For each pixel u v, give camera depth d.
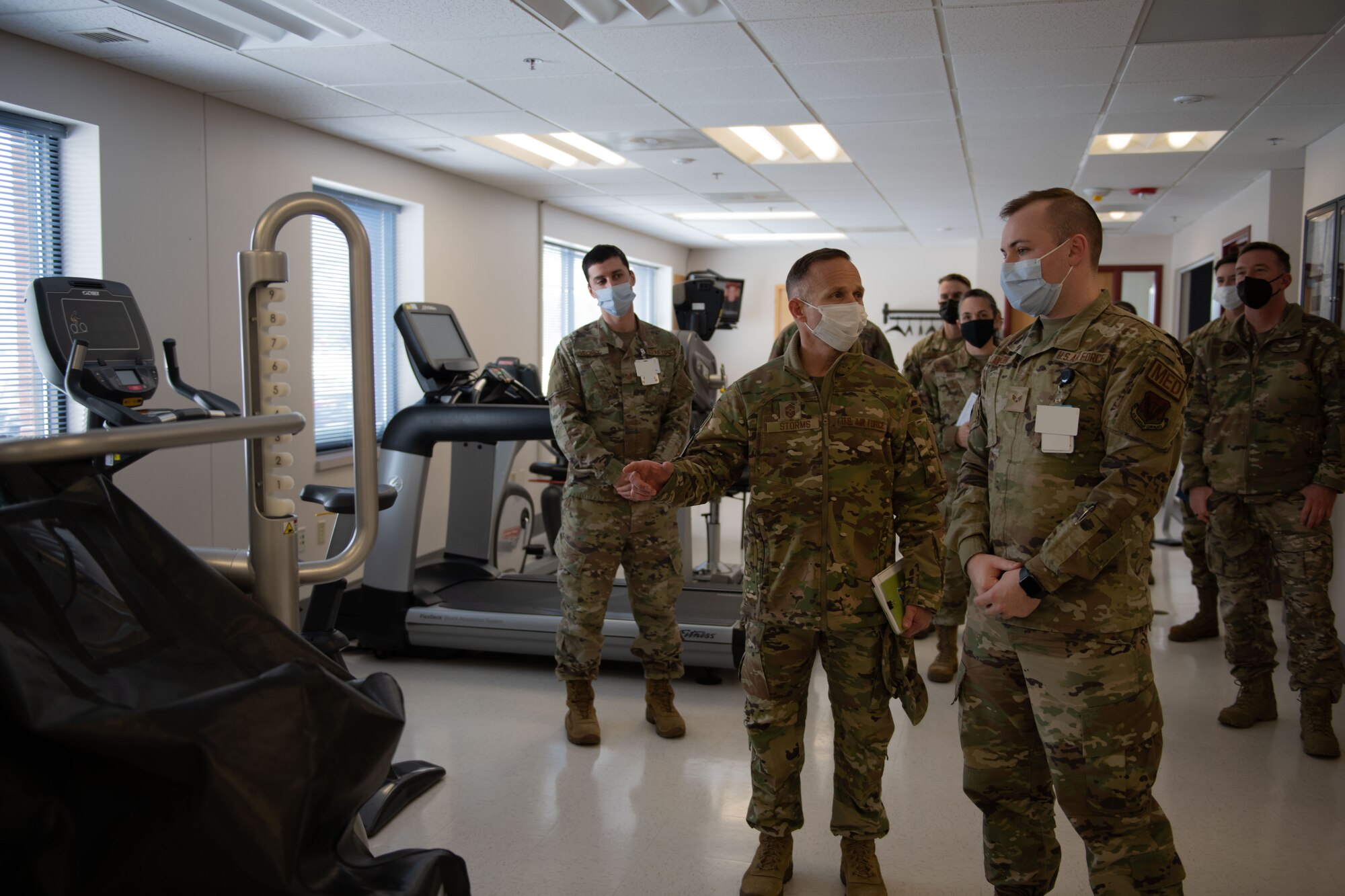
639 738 3.24
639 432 3.14
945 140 5.93
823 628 2.05
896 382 2.11
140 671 0.89
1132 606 1.72
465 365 4.73
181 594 1.01
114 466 2.89
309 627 3.17
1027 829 1.92
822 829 2.59
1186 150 6.14
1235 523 3.25
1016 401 1.85
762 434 2.10
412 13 3.65
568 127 5.55
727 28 3.87
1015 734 1.89
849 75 4.52
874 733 2.10
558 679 3.21
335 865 0.93
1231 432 3.23
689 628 3.74
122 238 4.25
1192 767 2.97
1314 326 3.07
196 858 0.80
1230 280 3.35
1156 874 1.73
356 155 5.86
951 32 3.92
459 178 7.01
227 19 3.74
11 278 3.97
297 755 0.87
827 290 2.03
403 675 3.97
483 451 4.91
